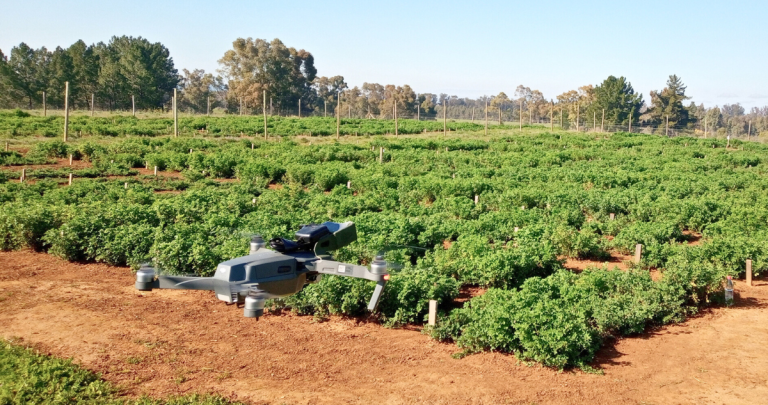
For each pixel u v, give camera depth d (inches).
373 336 483.2
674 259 613.6
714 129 5915.4
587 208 1015.6
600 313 484.1
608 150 2212.1
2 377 387.5
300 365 427.8
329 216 840.3
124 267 679.7
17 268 665.0
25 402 359.6
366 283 510.3
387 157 1797.5
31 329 483.8
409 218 799.1
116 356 437.4
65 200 994.1
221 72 5191.9
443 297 534.9
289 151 1844.2
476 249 625.3
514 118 6752.0
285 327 501.0
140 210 808.9
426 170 1536.7
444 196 1140.5
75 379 392.8
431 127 3208.7
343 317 519.8
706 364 439.5
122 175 1448.1
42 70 4621.1
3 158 1562.5
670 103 4773.6
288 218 796.0
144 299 569.9
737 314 549.0
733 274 661.9
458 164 1685.5
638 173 1454.2
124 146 1802.4
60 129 2311.8
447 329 471.2
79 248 698.2
